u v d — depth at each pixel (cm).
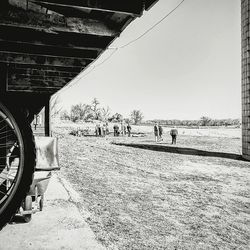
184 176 1014
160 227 493
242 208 645
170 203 655
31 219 435
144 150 1945
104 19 325
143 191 759
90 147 2041
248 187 864
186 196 730
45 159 411
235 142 3216
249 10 1512
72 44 398
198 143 2870
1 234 376
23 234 379
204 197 727
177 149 2095
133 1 267
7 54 484
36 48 452
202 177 1008
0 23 281
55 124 6306
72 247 349
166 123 8894
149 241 424
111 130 5806
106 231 443
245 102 1573
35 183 398
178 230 484
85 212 515
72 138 3106
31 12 294
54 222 427
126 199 663
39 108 1137
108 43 390
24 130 174
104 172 1023
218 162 1416
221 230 499
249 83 1534
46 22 301
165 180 932
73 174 943
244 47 1588
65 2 247
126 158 1468
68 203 543
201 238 456
